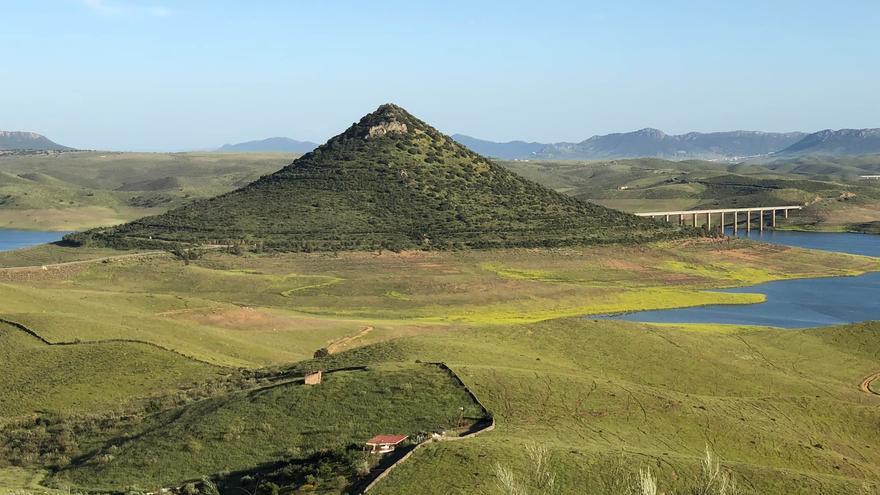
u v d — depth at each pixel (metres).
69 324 103.06
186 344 105.00
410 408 69.12
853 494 56.47
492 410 69.31
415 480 51.56
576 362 100.19
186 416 73.25
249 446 64.44
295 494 52.62
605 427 68.69
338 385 74.31
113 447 68.56
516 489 43.31
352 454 57.78
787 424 79.56
